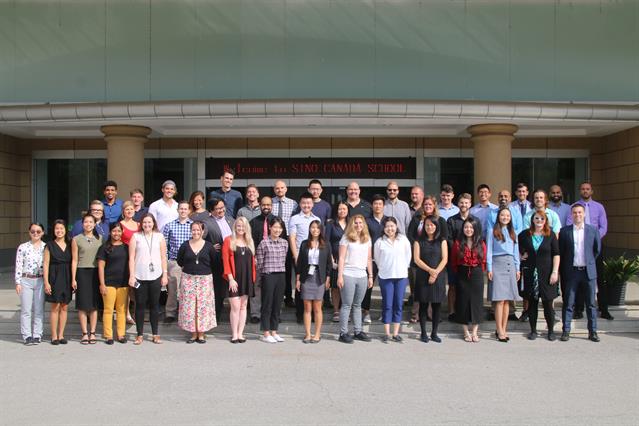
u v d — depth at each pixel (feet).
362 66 48.14
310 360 26.68
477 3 48.49
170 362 26.40
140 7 48.60
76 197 58.13
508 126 48.91
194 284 30.17
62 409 19.92
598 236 31.30
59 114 47.09
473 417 19.04
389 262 30.50
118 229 30.53
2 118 47.60
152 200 57.21
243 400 20.83
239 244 30.66
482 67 48.52
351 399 20.93
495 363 26.18
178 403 20.51
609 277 34.53
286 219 35.19
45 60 49.14
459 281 30.83
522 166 57.36
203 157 57.00
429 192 56.85
